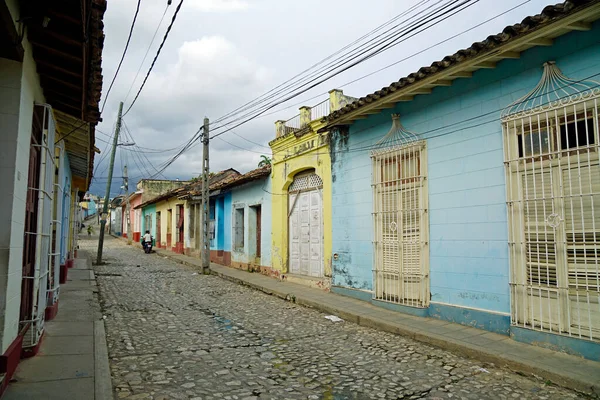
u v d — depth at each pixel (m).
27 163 4.71
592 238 5.49
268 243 14.47
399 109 8.73
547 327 5.94
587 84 5.56
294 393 4.58
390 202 8.88
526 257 6.26
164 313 8.67
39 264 5.29
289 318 8.48
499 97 6.72
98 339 6.22
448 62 6.80
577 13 5.19
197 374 5.09
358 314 8.19
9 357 4.14
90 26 4.17
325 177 11.24
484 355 5.75
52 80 5.55
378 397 4.52
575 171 5.69
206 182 16.56
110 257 22.38
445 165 7.66
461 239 7.31
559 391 4.73
